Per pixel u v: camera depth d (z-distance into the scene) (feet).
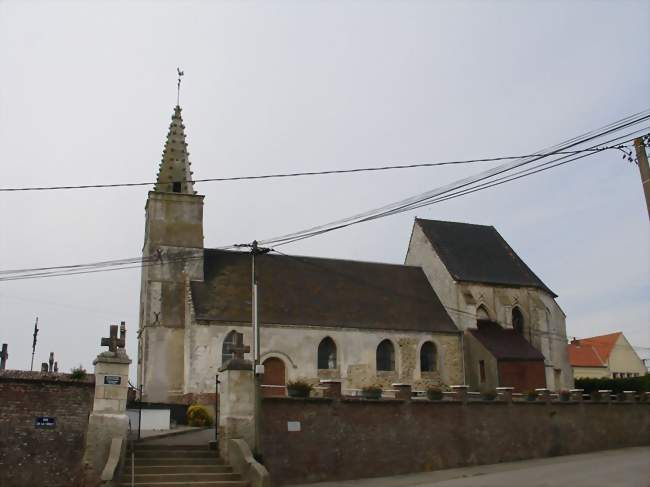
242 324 117.39
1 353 127.44
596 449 98.89
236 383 70.59
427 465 79.71
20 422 61.77
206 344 114.21
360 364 124.26
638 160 57.41
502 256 154.71
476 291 141.69
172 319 122.21
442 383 130.72
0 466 60.34
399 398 80.89
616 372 227.61
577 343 230.27
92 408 63.93
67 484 61.77
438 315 139.23
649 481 63.05
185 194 131.13
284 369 119.03
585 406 100.07
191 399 110.73
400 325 130.72
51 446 62.18
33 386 62.90
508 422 89.35
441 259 145.38
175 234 127.95
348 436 74.90
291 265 138.21
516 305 145.18
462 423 84.74
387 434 77.77
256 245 84.53
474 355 132.67
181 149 137.28
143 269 129.18
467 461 83.46
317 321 123.65
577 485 61.62
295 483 70.08
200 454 70.13
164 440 81.00
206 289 123.65
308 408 73.31
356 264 146.92
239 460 65.98
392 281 145.48
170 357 119.96
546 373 140.97
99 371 64.90
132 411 96.22
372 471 75.31
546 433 93.25
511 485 63.46
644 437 106.93
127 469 64.18
